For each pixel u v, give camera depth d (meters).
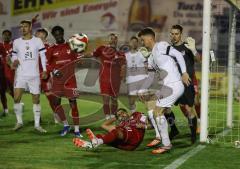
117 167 8.93
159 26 32.06
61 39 13.11
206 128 11.71
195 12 31.44
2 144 11.33
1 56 16.72
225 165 9.24
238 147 11.20
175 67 10.15
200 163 9.38
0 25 32.69
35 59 13.14
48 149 10.74
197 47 30.77
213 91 22.77
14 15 32.72
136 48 16.09
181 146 11.34
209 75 11.80
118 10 32.34
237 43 18.20
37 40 13.06
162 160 9.62
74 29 32.47
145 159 9.71
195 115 11.71
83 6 32.59
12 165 8.99
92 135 9.75
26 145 11.23
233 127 15.02
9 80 16.80
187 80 10.07
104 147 11.01
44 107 20.08
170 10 31.89
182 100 11.41
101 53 14.88
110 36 15.02
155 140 11.13
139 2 32.16
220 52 22.89
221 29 22.72
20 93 13.39
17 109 13.54
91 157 9.89
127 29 32.34
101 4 32.41
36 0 33.22
